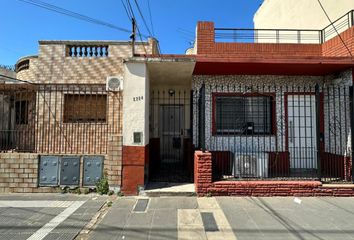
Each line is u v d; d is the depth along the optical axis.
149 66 7.35
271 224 4.80
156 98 10.65
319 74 8.41
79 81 10.82
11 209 5.61
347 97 7.45
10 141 9.02
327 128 8.35
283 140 8.53
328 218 5.09
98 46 11.09
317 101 6.88
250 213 5.37
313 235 4.35
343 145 7.58
